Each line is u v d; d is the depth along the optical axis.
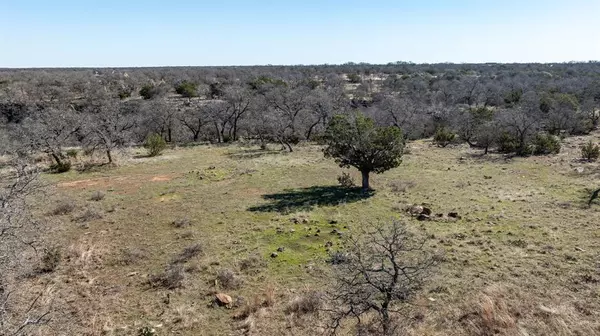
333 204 22.36
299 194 25.17
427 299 11.66
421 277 10.84
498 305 10.98
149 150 41.03
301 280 13.31
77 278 13.97
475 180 27.64
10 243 11.67
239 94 56.16
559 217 18.61
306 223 19.22
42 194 23.89
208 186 27.66
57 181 29.17
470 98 76.94
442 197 23.30
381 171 25.34
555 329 9.95
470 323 10.30
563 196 22.33
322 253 15.45
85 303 12.27
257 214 20.94
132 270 14.62
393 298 9.97
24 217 12.88
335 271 11.72
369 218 19.61
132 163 35.94
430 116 56.22
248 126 53.66
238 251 15.94
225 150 44.28
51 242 16.94
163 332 10.76
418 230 17.50
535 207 20.45
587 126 48.44
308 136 52.88
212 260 15.04
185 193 25.80
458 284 12.47
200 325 11.07
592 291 11.70
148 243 17.25
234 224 19.42
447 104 69.94
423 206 20.94
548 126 48.41
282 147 45.34
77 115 39.25
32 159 30.25
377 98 72.88
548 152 36.59
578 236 16.03
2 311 9.67
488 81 91.19
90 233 18.58
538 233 16.61
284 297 12.27
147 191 26.31
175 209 22.27
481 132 41.16
